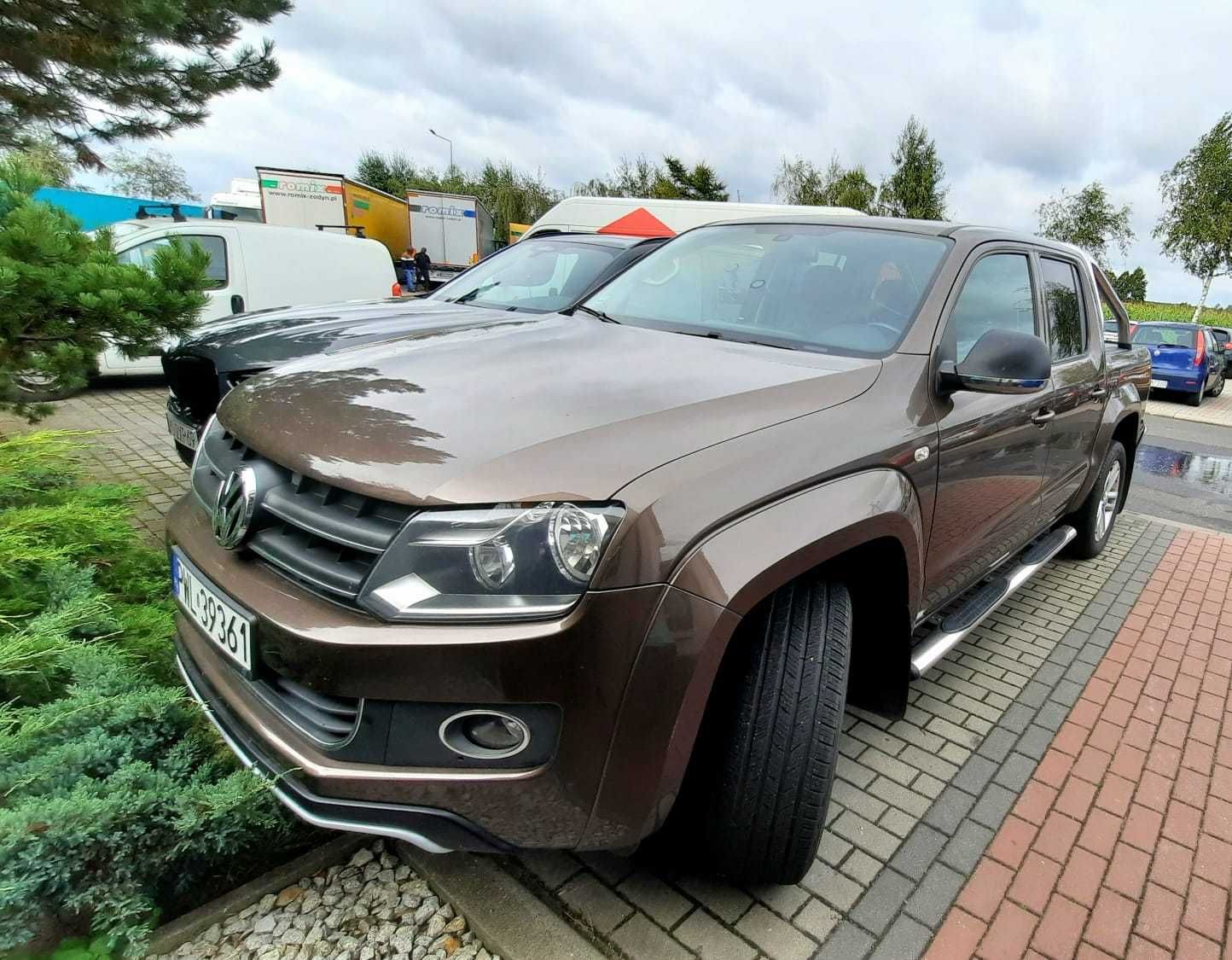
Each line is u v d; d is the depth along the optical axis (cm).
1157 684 340
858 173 3794
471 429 164
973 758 277
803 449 183
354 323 421
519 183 4878
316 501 165
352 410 179
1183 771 276
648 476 154
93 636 244
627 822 154
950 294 258
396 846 211
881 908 205
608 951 183
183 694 209
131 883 176
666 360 224
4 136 776
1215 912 212
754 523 163
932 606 260
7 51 684
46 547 269
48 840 164
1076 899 213
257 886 193
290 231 946
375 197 2169
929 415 228
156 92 800
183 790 184
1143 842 238
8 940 164
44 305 315
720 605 152
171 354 426
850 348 244
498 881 199
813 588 188
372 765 149
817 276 280
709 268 308
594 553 143
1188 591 456
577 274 538
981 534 279
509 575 142
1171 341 1614
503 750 148
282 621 154
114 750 196
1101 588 452
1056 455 345
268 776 160
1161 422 1355
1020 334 229
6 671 207
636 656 146
